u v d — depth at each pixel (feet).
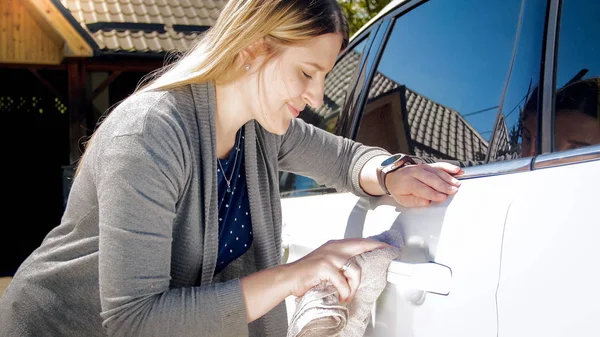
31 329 4.83
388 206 5.09
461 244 3.94
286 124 4.93
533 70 4.43
